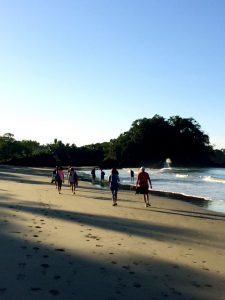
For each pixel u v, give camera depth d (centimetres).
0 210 1655
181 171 10706
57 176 2812
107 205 2091
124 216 1680
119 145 16612
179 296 702
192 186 4288
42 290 691
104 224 1424
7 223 1323
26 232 1177
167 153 16375
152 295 699
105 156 17138
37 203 2009
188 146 16812
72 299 658
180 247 1109
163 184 4638
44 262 862
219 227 1486
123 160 16125
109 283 749
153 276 811
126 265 880
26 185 3516
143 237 1224
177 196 2970
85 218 1544
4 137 16950
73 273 796
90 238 1146
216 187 4125
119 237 1195
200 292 728
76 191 3036
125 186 4112
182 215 1812
